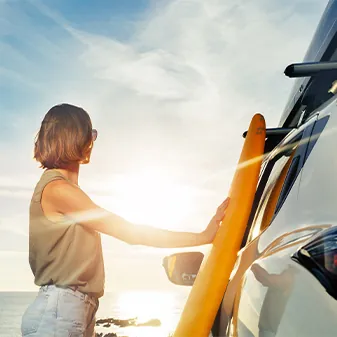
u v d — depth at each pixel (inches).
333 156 58.6
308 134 69.9
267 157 110.7
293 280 50.0
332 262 45.8
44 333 85.6
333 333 44.3
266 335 52.1
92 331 90.5
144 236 90.1
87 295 88.4
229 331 70.8
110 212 89.8
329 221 52.4
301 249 49.4
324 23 86.7
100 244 92.2
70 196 88.6
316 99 88.0
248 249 79.1
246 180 92.0
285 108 108.3
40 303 87.5
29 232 90.5
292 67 69.6
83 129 91.9
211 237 91.0
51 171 90.9
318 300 46.6
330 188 56.0
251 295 58.7
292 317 48.4
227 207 91.0
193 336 81.7
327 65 69.7
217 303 83.1
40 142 92.3
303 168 64.6
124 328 3250.5
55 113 92.0
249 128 98.7
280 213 65.9
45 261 87.9
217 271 84.9
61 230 88.1
